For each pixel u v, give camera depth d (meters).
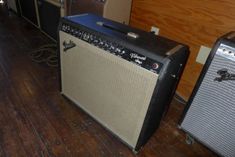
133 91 1.04
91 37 1.12
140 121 1.09
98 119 1.37
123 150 1.25
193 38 1.50
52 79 1.80
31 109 1.47
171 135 1.39
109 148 1.25
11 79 1.75
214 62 0.99
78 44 1.20
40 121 1.38
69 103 1.56
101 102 1.27
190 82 1.64
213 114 1.08
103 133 1.34
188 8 1.45
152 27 1.76
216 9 1.31
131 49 0.98
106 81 1.15
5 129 1.29
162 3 1.60
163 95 1.08
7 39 2.41
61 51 1.36
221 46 0.95
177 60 1.01
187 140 1.33
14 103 1.50
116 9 1.71
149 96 0.98
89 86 1.29
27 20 2.92
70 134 1.31
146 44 1.01
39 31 2.70
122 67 1.02
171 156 1.25
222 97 1.01
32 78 1.79
